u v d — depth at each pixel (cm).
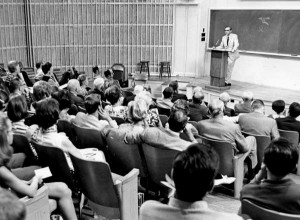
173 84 760
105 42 1326
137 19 1311
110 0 1292
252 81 1180
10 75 741
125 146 347
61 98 448
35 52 1257
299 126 493
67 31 1290
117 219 327
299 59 1066
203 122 422
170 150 320
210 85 1071
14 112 354
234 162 396
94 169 279
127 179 291
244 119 470
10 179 231
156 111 469
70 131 416
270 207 220
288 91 1061
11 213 111
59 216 284
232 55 1066
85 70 1334
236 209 383
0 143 232
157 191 357
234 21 1188
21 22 1217
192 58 1311
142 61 1253
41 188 247
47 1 1241
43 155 304
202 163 147
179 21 1295
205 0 1255
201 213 149
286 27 1071
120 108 507
